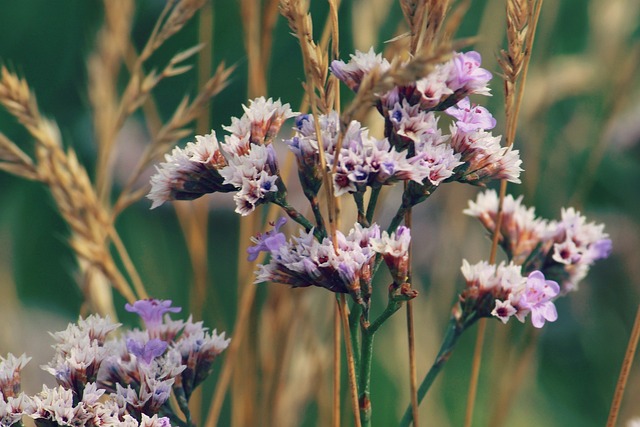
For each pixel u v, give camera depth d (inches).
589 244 20.4
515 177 18.9
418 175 18.3
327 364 23.2
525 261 20.6
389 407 25.6
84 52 28.4
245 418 22.5
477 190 26.8
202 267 23.5
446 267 25.6
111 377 19.1
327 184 18.4
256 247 18.7
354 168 18.4
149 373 18.9
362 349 18.9
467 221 27.3
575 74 25.5
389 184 18.4
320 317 23.4
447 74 18.6
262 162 18.6
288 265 18.5
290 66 29.2
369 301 18.7
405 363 25.0
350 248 18.6
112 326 19.3
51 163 21.8
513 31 19.2
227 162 18.9
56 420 18.5
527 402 28.7
